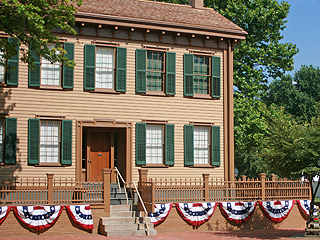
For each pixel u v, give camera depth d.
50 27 18.92
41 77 22.06
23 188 21.12
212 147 24.53
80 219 18.77
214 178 24.47
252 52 36.78
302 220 23.02
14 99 21.45
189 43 24.62
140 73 23.48
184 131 24.06
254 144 36.41
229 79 25.25
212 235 19.48
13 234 18.00
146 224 18.95
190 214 20.67
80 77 22.55
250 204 21.91
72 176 22.00
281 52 38.22
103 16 22.45
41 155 21.78
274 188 22.75
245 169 37.84
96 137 23.36
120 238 17.83
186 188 21.14
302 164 19.62
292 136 19.67
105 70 23.09
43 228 18.31
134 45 23.61
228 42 25.34
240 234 19.97
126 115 23.17
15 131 21.20
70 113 22.25
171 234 19.53
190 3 28.08
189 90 24.33
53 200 18.80
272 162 20.19
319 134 19.33
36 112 21.72
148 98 23.67
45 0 18.25
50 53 19.09
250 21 37.19
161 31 23.84
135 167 23.14
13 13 18.08
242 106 34.66
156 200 20.34
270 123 21.03
